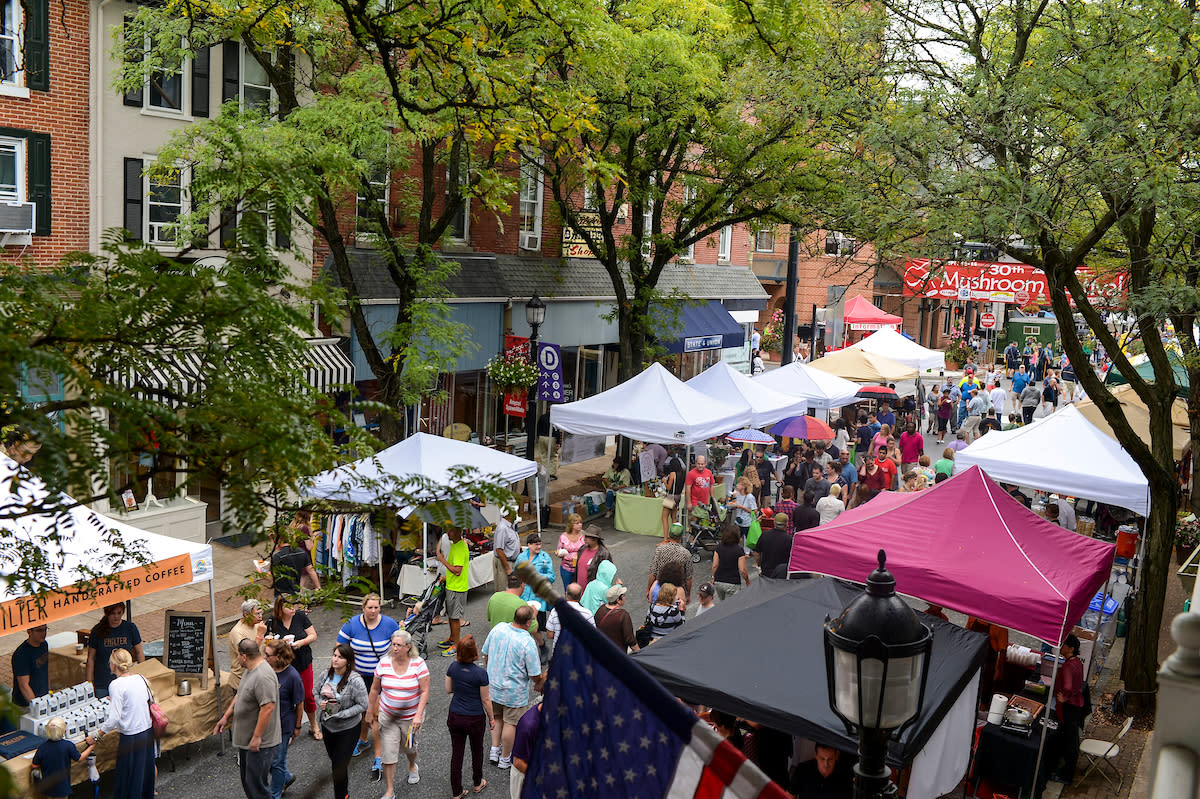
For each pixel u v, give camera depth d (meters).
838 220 17.11
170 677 11.24
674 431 19.89
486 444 25.44
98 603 9.84
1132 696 13.39
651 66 19.19
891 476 21.86
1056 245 12.57
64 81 16.75
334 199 16.00
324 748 11.63
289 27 14.26
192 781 10.73
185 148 14.05
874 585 5.54
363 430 3.92
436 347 22.42
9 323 2.90
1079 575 10.88
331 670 10.15
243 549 18.80
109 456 2.91
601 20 12.88
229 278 3.43
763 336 49.00
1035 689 11.84
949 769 9.41
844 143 18.19
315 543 14.97
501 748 11.33
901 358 33.16
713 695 8.30
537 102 9.30
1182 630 2.93
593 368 30.39
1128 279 14.98
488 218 25.16
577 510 21.77
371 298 20.83
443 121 12.61
